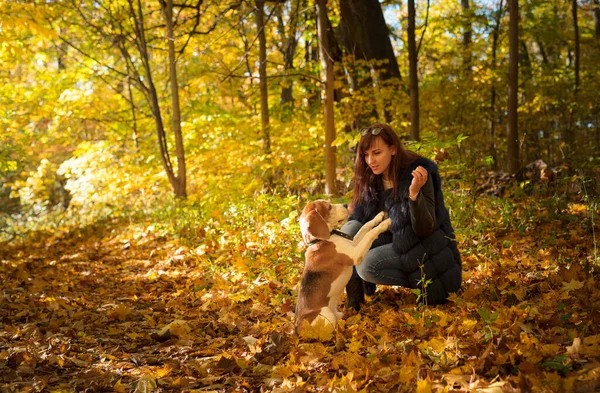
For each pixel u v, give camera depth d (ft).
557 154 48.24
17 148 42.09
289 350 12.42
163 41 47.52
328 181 28.58
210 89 53.52
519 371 9.21
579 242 18.76
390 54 44.75
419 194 13.69
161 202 43.78
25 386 11.23
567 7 71.56
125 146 52.65
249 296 17.76
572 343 10.59
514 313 12.56
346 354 11.35
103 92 49.96
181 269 24.14
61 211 52.42
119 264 27.81
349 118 41.65
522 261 17.70
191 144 43.65
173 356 13.46
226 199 31.81
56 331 16.16
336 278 13.17
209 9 48.24
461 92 55.31
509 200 23.63
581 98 57.26
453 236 14.89
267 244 22.70
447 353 10.71
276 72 56.24
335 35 48.08
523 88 62.03
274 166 35.42
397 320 13.38
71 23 43.93
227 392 10.70
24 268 28.40
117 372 12.13
